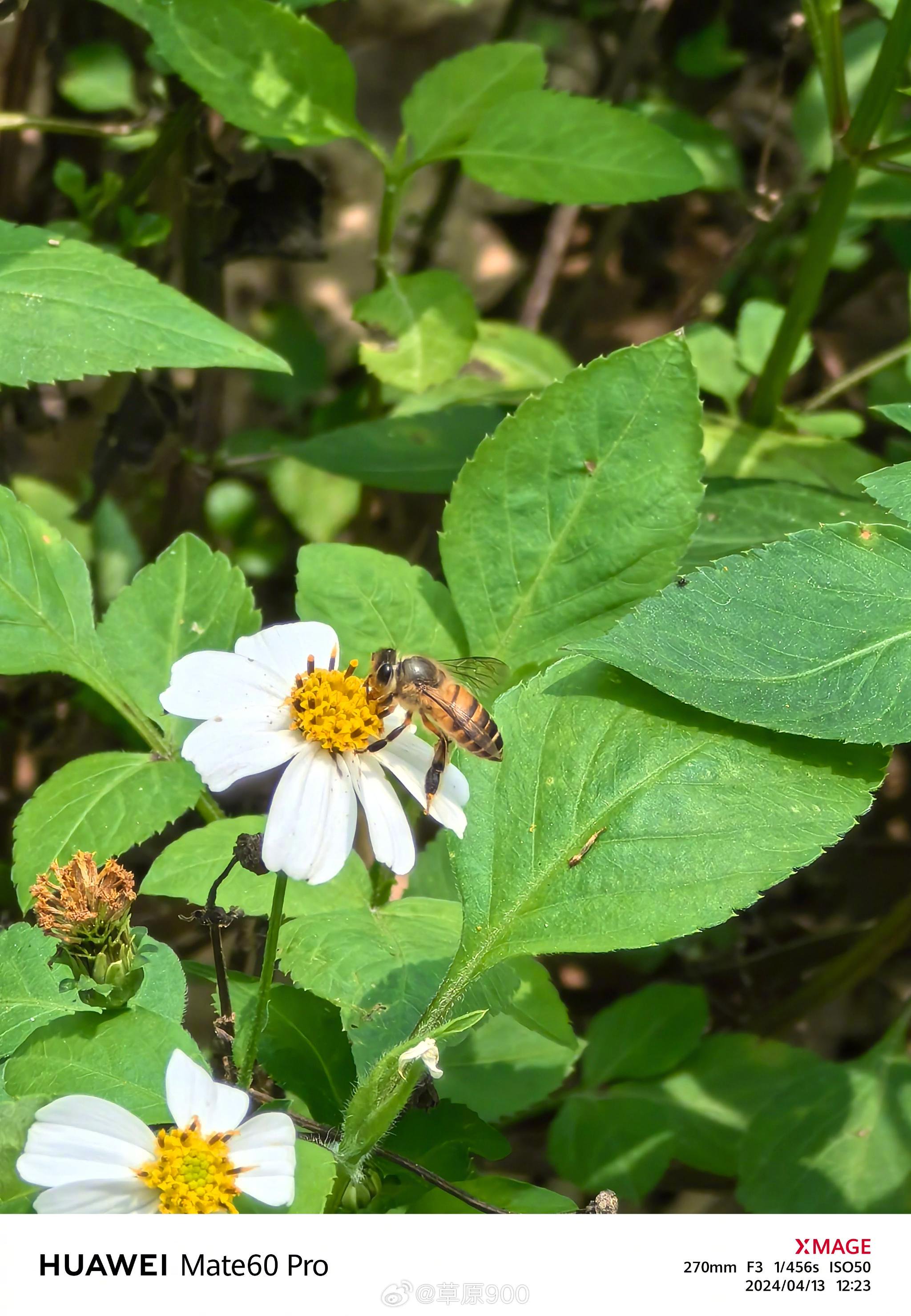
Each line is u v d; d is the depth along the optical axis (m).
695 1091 0.29
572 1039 0.22
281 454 0.33
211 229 0.32
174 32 0.26
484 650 0.22
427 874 0.25
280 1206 0.17
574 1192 0.30
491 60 0.28
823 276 0.29
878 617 0.20
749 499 0.27
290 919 0.21
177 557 0.23
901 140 0.28
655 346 0.22
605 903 0.19
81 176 0.31
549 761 0.20
